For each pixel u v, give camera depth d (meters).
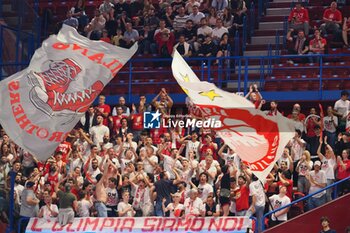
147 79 45.66
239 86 42.91
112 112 42.22
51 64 31.50
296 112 39.25
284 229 35.34
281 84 43.94
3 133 40.19
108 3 48.19
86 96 31.36
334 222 35.50
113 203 36.50
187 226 35.44
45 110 31.27
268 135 31.33
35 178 36.94
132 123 40.38
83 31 48.16
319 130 38.59
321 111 39.53
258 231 35.16
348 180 36.66
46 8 49.66
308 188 36.44
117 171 36.62
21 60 47.16
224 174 35.59
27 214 36.59
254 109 31.44
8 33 46.88
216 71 44.59
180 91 44.75
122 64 31.55
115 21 47.09
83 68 31.50
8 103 31.34
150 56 46.03
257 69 43.56
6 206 37.34
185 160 36.56
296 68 43.94
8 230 36.62
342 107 39.69
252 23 47.25
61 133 31.31
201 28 45.38
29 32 47.97
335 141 39.34
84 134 38.88
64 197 36.03
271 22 47.59
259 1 48.06
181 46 44.91
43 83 31.39
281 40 46.94
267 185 36.09
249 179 35.38
